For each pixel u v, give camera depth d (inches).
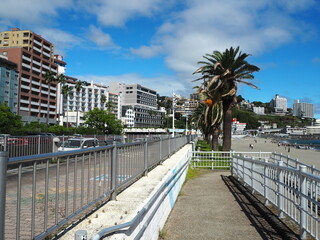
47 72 4050.2
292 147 3257.9
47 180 127.6
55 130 2495.1
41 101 4101.9
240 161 490.9
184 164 509.7
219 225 254.5
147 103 7573.8
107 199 211.5
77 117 4707.2
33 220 116.3
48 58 4347.9
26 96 3752.5
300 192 210.1
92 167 177.0
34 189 117.5
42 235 121.6
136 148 285.9
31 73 3850.9
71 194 150.6
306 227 205.9
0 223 93.7
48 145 647.1
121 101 6998.0
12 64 3494.1
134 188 252.2
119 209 185.9
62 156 139.1
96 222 159.2
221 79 1017.5
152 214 196.2
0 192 93.8
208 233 234.1
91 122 3075.8
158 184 255.8
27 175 114.3
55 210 135.0
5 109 2261.3
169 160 487.2
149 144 345.4
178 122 5895.7
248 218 274.5
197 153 768.9
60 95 4692.4
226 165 746.2
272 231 236.1
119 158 231.0
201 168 746.2
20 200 108.7
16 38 3949.3
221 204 334.0
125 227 139.3
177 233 234.4
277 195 268.4
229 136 1035.9
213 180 537.3
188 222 264.4
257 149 2743.6
